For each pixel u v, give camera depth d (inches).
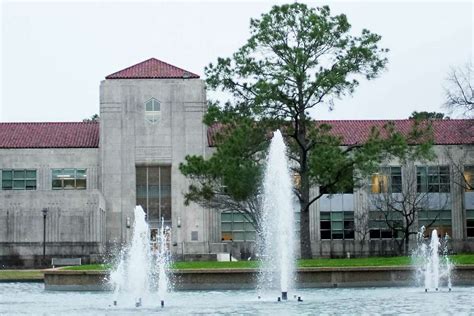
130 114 3164.4
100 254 2851.9
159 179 3169.3
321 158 2148.1
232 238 3159.5
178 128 3169.3
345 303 1320.1
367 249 3125.0
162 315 1173.1
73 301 1453.0
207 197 2311.8
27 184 3198.8
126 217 3134.8
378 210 3203.7
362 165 2164.1
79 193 2947.8
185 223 3129.9
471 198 3255.4
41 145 3211.1
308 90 2242.9
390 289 1657.2
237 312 1198.3
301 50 2244.1
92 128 3346.5
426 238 3221.0
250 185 2193.7
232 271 1716.3
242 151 2234.3
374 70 2313.0
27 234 2910.9
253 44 2295.8
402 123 3388.3
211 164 2252.7
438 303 1305.4
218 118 2316.7
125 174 3152.1
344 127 3363.7
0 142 3225.9
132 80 3171.8
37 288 1857.8
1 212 2910.9
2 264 2859.3
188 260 2871.6
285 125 2276.1
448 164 3243.1
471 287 1685.5
